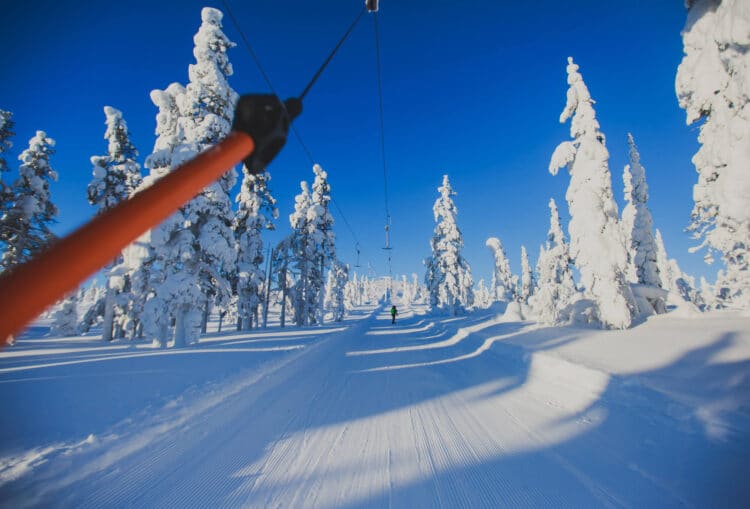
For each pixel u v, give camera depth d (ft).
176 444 14.87
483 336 48.73
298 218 99.71
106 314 66.23
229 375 24.80
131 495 11.65
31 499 10.99
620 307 45.11
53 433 14.60
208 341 51.65
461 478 12.56
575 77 53.11
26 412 16.88
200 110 50.88
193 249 47.78
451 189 120.57
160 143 56.29
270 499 11.50
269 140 3.02
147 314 45.55
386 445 15.10
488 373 28.63
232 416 18.17
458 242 118.83
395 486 12.13
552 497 11.47
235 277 79.15
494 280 177.88
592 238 48.39
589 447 14.66
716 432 14.17
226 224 51.11
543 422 17.52
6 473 11.73
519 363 30.99
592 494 11.57
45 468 12.18
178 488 12.05
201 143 49.75
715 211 31.81
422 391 23.30
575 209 51.29
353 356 38.52
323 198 106.93
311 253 98.07
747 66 22.50
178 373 25.40
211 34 51.03
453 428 16.88
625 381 20.43
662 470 12.59
